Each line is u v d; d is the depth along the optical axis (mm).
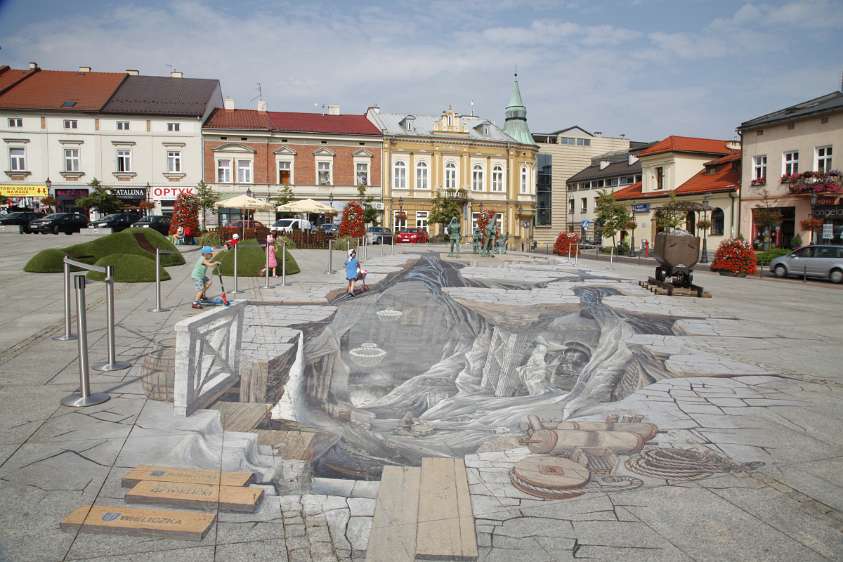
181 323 5566
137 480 4180
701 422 5980
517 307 13578
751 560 3438
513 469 4789
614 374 8281
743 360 8938
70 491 4051
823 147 33312
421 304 13578
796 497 4273
